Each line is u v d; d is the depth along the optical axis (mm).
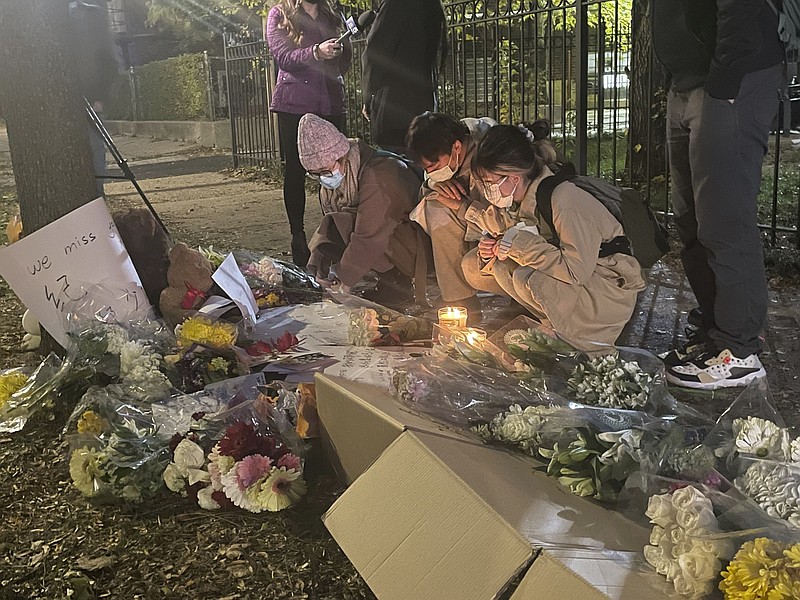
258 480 2646
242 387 3096
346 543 2143
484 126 4156
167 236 4109
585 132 6508
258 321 3766
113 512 2736
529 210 3629
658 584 1718
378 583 1985
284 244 7141
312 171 4387
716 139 3324
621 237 3607
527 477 2184
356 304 3955
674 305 4770
